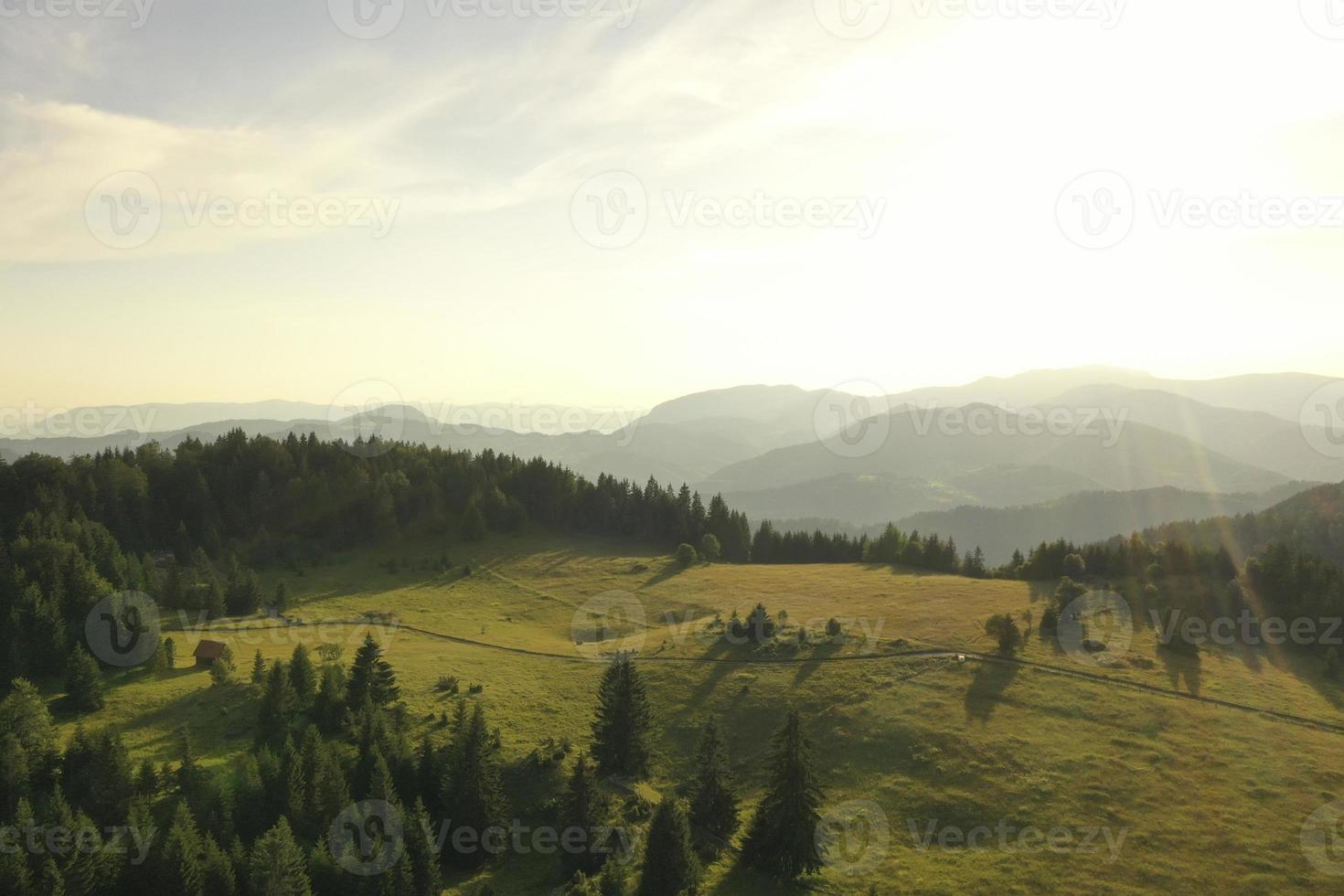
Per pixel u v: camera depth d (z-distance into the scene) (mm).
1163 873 56469
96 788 56812
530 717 80125
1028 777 68000
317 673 82875
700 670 92688
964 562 146000
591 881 56812
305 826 57469
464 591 134250
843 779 70938
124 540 141625
